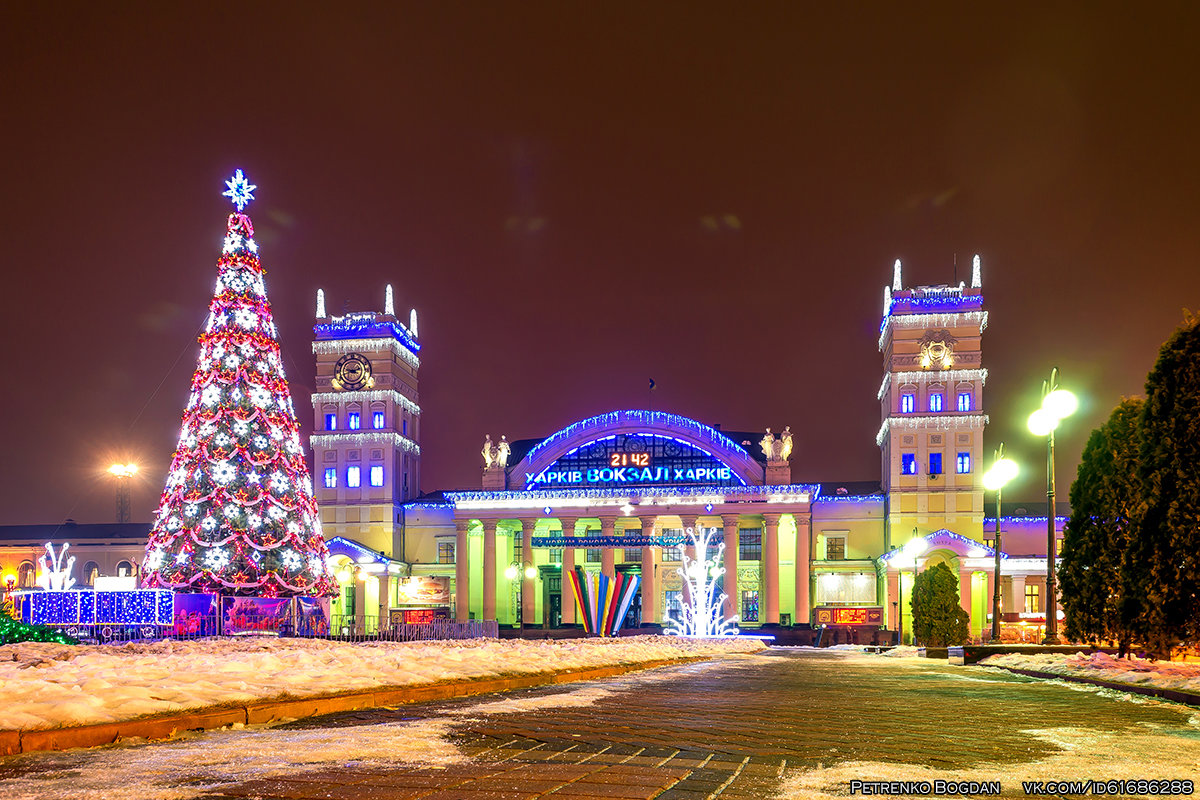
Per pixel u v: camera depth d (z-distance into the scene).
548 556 107.38
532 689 18.17
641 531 108.19
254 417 52.72
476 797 7.41
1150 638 23.48
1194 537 22.73
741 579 106.69
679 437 104.44
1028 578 96.44
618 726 11.68
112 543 112.12
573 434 106.06
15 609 43.59
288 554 53.34
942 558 95.81
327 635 56.62
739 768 8.69
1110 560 32.09
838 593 102.94
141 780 7.96
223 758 9.02
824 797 7.46
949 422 98.81
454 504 105.19
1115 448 32.53
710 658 40.25
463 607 103.06
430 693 15.40
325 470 107.88
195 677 13.94
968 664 33.12
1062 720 12.81
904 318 100.62
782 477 102.69
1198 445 22.97
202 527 51.59
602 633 59.91
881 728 11.72
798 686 19.95
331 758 9.11
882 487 106.12
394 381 109.50
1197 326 23.48
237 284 53.50
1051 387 34.75
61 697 10.81
